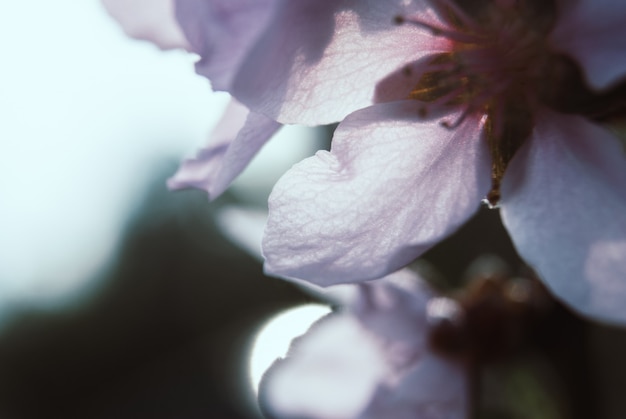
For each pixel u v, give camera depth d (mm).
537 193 116
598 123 117
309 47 111
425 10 118
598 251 112
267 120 113
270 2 107
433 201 117
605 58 110
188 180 121
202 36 108
